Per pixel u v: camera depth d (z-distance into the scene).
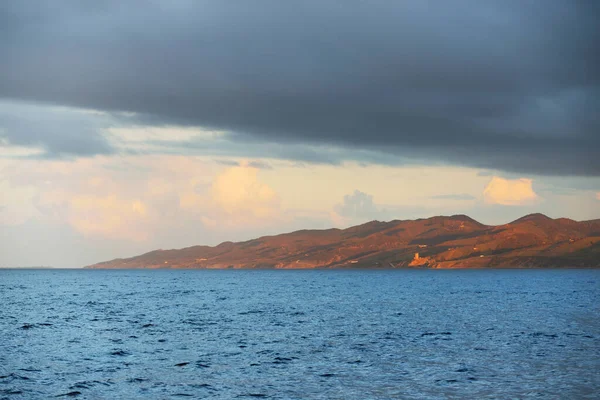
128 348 56.38
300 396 37.59
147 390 39.28
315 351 54.22
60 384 40.97
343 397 37.28
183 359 50.22
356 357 50.84
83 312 97.31
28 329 71.88
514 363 47.69
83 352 54.00
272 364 47.81
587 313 92.69
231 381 41.78
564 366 46.31
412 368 45.91
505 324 76.44
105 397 37.69
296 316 89.94
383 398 36.91
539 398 36.72
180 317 88.25
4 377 42.91
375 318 86.31
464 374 43.56
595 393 37.75
